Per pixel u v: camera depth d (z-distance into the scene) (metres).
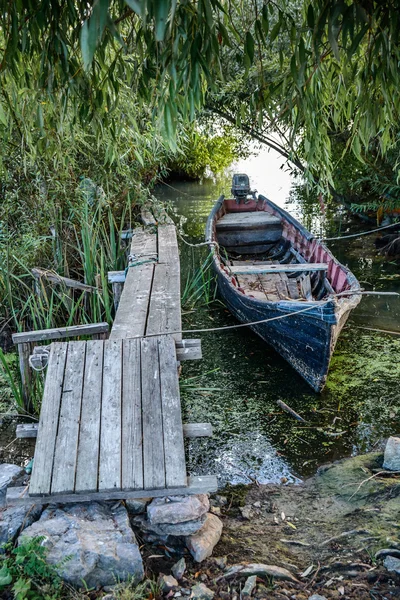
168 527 3.11
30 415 4.98
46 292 6.49
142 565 2.84
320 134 3.33
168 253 7.18
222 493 4.05
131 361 3.82
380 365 5.82
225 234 9.18
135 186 8.08
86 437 3.30
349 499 3.79
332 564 3.11
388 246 9.39
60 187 6.82
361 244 10.00
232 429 4.89
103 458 3.18
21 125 4.37
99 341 4.00
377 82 2.82
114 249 7.51
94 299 6.36
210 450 4.61
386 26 2.42
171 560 3.07
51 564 2.76
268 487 4.09
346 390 5.40
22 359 4.89
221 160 17.19
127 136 6.12
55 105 3.21
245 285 7.27
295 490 4.04
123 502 3.21
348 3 2.49
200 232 11.46
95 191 7.41
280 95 3.18
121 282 6.50
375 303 7.53
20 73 3.23
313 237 7.80
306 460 4.42
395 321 6.91
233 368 5.95
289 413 5.09
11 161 6.51
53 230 7.14
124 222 8.83
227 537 3.41
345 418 4.96
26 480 3.58
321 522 3.58
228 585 2.92
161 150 8.20
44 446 3.24
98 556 2.80
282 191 14.86
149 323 4.82
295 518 3.66
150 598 2.77
